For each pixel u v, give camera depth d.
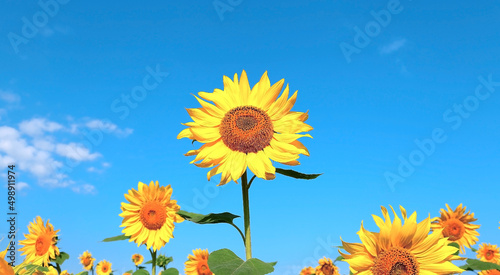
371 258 4.29
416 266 4.25
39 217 9.24
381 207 4.39
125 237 8.98
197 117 5.50
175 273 8.48
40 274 7.78
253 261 4.54
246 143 5.19
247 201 5.06
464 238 8.90
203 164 5.19
